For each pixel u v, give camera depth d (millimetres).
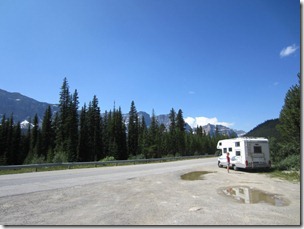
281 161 25906
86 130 62375
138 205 8680
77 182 14055
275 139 31375
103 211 7797
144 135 71062
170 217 7207
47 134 64562
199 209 8156
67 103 59500
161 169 24516
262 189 12742
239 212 7855
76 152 56969
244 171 23453
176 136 75312
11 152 68812
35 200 9172
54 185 12750
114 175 18172
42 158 42906
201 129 105562
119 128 68938
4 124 71688
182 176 18781
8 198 9391
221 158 27312
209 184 14391
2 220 6801
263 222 6805
